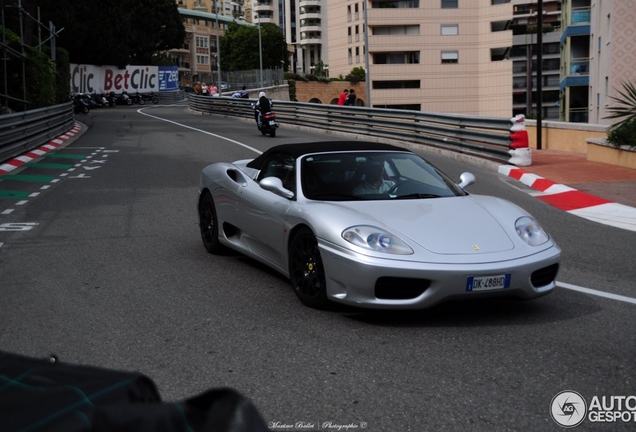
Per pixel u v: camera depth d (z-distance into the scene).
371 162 6.16
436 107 74.94
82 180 13.76
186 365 4.34
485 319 5.19
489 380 4.02
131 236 8.52
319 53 153.25
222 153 18.80
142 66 67.25
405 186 5.93
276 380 4.06
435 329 4.95
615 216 9.73
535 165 14.91
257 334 4.89
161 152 19.09
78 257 7.45
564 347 4.58
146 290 6.12
